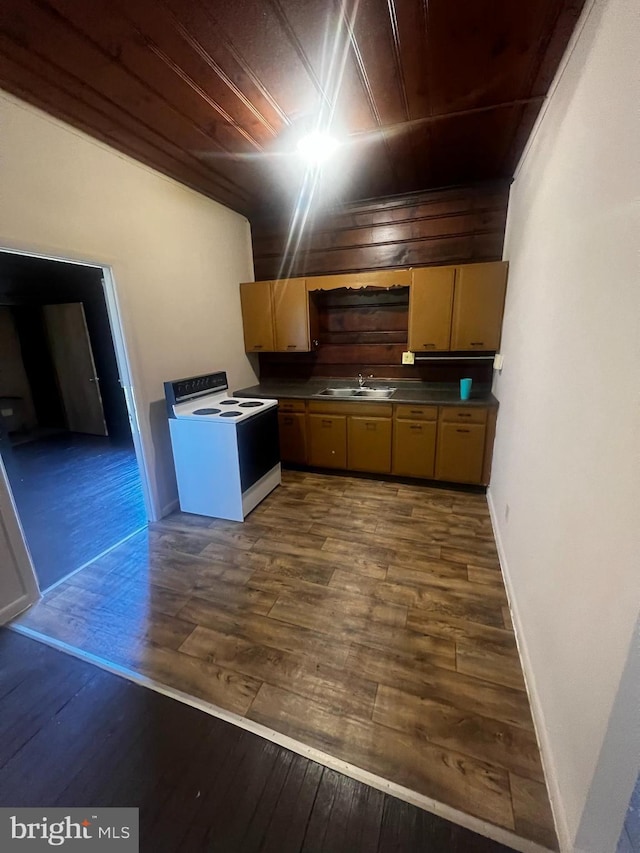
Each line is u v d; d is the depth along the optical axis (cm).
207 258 331
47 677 160
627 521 82
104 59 158
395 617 187
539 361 173
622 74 96
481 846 104
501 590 205
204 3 130
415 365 370
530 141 223
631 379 84
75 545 262
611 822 90
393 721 138
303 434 370
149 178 264
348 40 149
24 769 126
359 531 268
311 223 371
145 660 167
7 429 528
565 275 140
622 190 92
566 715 109
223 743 132
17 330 531
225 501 289
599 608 94
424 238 338
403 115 204
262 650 171
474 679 154
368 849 104
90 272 474
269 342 386
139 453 279
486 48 153
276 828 109
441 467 328
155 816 113
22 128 184
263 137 226
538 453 164
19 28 138
